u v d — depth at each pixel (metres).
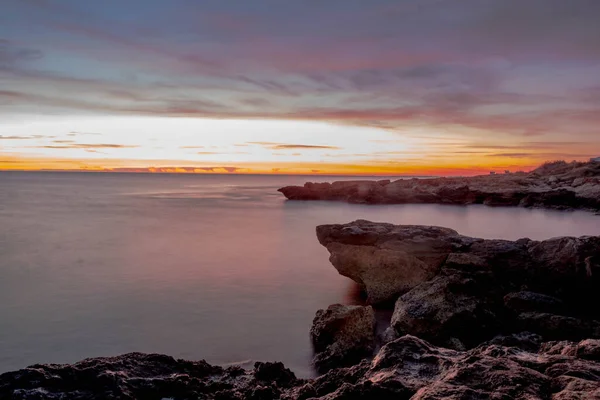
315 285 17.67
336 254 16.70
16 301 15.13
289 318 13.55
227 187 127.56
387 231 17.02
